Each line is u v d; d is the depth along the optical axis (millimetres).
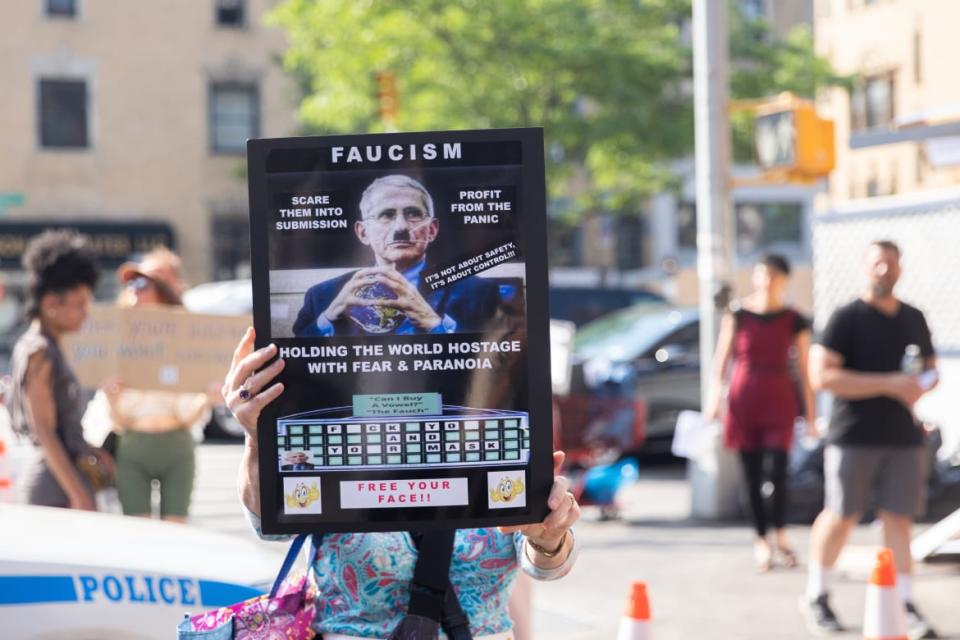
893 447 6941
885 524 7016
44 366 5727
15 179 33312
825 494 10812
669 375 15375
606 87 24312
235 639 2955
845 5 31375
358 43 23719
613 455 11586
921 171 28438
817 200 33406
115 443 6793
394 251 2869
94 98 33844
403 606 2961
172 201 34406
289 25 24703
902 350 7020
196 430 7008
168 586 4250
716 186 11164
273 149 2875
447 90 24109
